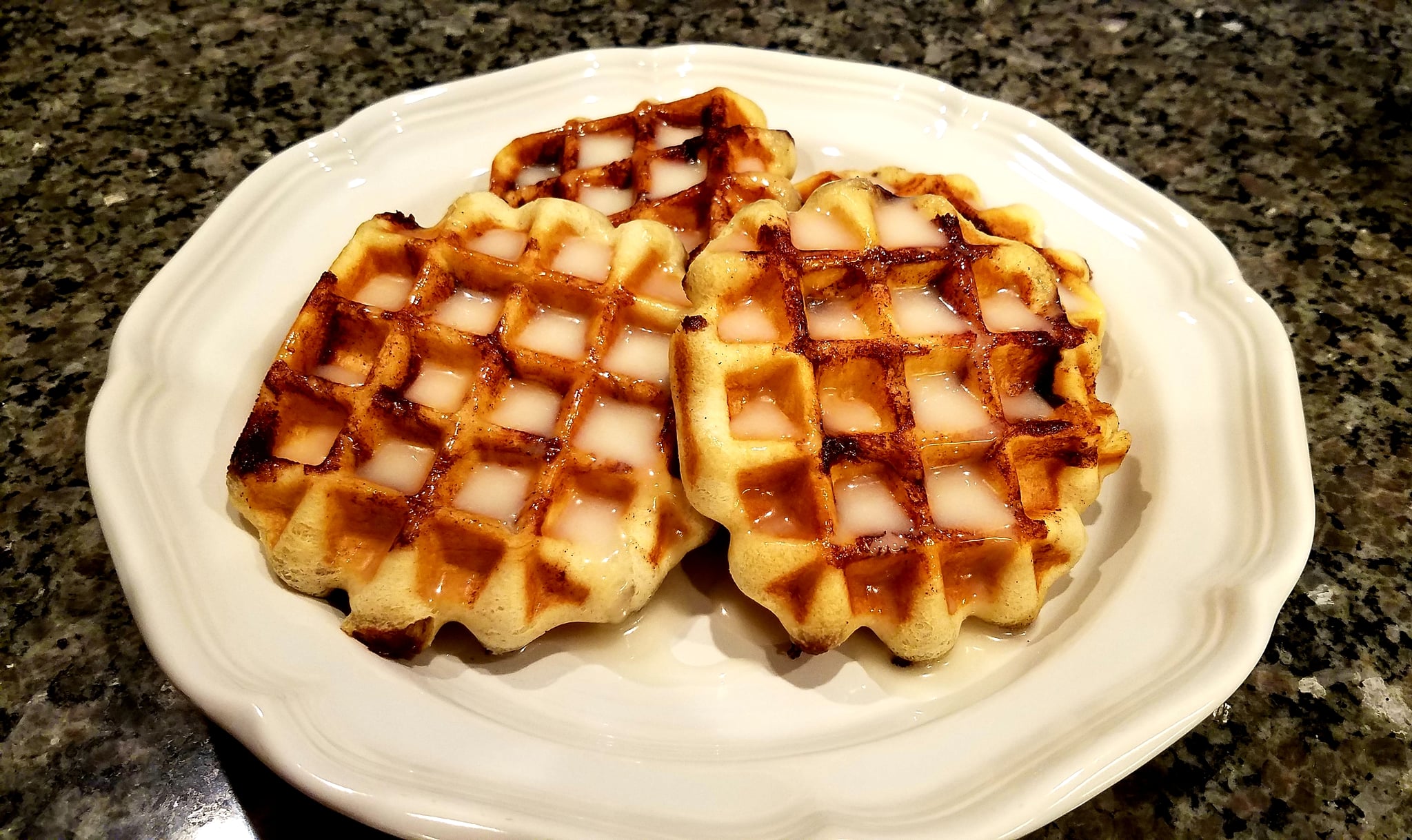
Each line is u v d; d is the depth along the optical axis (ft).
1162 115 1.13
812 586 0.63
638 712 0.64
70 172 1.01
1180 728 0.56
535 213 0.77
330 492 0.64
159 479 0.65
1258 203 1.03
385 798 0.51
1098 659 0.61
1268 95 1.16
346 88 1.12
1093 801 0.62
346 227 0.86
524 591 0.63
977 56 1.20
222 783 0.62
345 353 0.73
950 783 0.55
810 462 0.63
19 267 0.91
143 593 0.58
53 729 0.63
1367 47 1.22
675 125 0.92
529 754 0.55
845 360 0.66
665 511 0.67
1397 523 0.76
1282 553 0.64
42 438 0.78
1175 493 0.71
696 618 0.69
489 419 0.69
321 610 0.63
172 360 0.72
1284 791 0.62
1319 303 0.93
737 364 0.65
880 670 0.66
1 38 1.17
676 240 0.79
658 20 1.23
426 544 0.63
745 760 0.58
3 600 0.69
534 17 1.23
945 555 0.65
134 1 1.24
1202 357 0.79
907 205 0.76
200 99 1.10
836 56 1.19
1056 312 0.73
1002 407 0.71
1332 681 0.68
